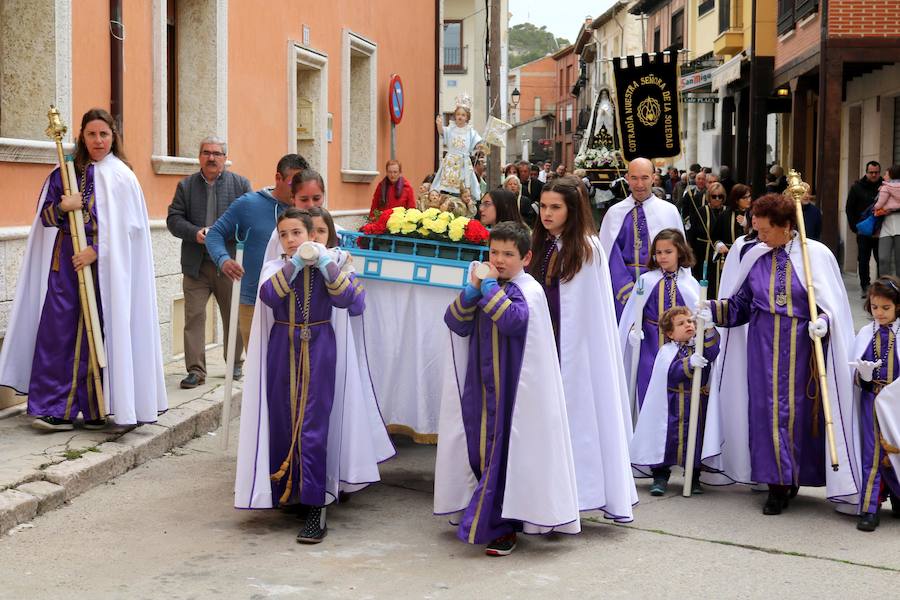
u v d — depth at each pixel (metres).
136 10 9.31
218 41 10.63
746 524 6.07
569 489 5.40
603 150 19.56
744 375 6.64
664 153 16.56
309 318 5.58
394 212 6.81
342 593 4.77
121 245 6.95
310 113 14.13
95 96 8.63
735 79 24.50
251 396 5.59
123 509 5.96
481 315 5.41
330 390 5.61
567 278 5.77
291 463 5.55
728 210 12.86
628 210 8.25
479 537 5.30
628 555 5.41
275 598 4.68
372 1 16.66
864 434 6.15
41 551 5.23
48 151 7.76
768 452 6.24
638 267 8.12
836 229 16.97
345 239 7.02
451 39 43.88
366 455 5.75
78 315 6.97
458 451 5.48
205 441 7.58
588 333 5.81
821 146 16.92
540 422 5.32
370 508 6.19
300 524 5.82
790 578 5.10
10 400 7.51
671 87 16.38
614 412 5.80
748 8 25.78
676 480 7.16
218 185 8.59
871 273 19.66
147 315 7.10
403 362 6.83
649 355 7.32
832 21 16.70
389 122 17.88
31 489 5.86
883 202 15.39
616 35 52.19
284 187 7.37
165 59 9.73
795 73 20.33
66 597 4.64
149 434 7.07
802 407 6.29
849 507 6.29
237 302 6.53
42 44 7.91
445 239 6.73
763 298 6.36
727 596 4.83
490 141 17.00
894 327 6.17
